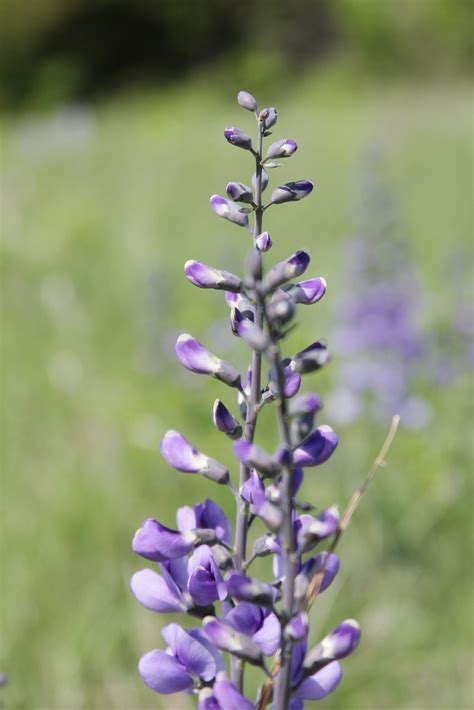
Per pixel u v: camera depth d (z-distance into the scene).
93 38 43.25
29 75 42.84
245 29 41.59
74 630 4.24
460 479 5.46
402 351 6.83
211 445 6.14
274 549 1.88
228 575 1.83
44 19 43.72
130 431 6.31
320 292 1.91
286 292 1.91
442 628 4.39
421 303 7.47
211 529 1.98
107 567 4.70
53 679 4.03
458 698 4.05
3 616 4.34
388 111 25.53
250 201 1.92
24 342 8.56
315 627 4.25
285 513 1.67
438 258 10.28
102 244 12.07
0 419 6.70
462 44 36.66
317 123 24.20
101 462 5.90
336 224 12.79
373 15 37.09
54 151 21.78
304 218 13.48
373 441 6.18
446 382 6.84
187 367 1.99
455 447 5.93
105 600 4.44
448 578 4.71
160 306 8.26
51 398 7.15
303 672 1.80
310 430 1.67
